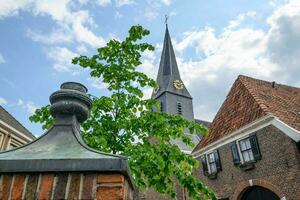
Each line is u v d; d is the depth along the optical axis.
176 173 3.66
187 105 38.28
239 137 12.72
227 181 12.98
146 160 3.45
